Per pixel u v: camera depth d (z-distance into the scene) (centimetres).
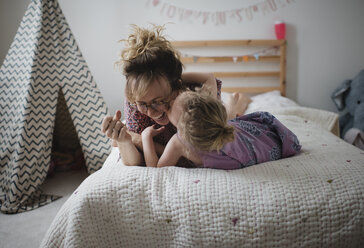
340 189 93
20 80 192
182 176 101
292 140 124
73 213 92
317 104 298
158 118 108
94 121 206
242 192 92
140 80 96
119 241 94
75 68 203
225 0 279
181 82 110
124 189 95
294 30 284
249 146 115
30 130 184
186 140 99
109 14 281
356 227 87
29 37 198
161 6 281
